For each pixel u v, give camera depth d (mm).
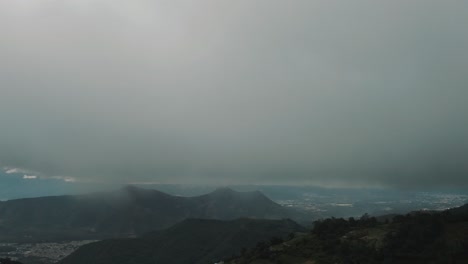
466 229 125938
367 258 124625
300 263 136000
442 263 112250
